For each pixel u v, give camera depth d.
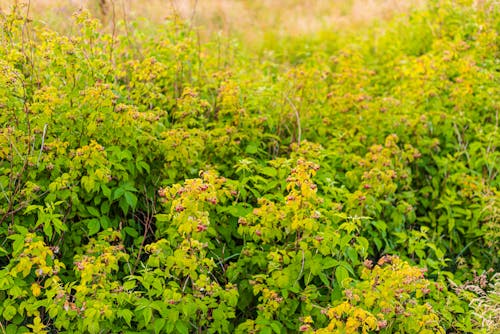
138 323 3.43
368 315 3.19
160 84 5.05
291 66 7.89
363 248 3.80
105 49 5.16
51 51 4.24
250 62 7.31
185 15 7.37
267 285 3.67
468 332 3.87
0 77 3.86
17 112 4.00
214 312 3.35
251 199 4.32
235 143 4.58
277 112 5.37
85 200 3.97
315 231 3.69
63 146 3.90
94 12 6.69
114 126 4.05
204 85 5.54
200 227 3.24
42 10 5.93
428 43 7.47
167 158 4.14
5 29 4.42
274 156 4.99
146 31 6.38
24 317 3.50
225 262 4.02
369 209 4.38
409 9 8.48
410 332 3.41
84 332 3.26
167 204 3.68
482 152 5.07
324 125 5.30
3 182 3.79
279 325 3.45
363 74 5.94
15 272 3.26
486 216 4.72
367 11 9.80
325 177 4.52
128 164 4.06
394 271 3.35
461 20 7.23
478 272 4.57
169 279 3.76
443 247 4.77
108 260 3.32
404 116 5.25
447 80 5.78
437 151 5.43
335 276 3.82
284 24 9.98
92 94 3.97
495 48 6.41
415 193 5.20
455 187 5.01
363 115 5.32
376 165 4.65
